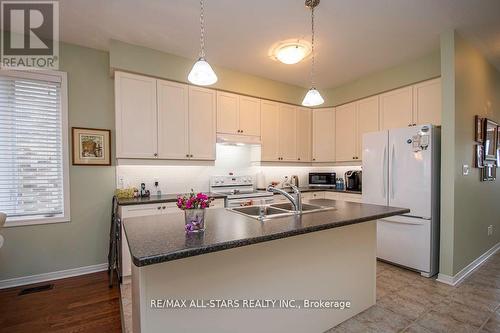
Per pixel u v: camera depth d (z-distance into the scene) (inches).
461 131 104.1
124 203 100.6
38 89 105.5
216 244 43.2
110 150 119.0
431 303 85.5
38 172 105.5
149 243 43.8
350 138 159.6
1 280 98.5
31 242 103.4
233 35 103.7
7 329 73.4
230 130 138.9
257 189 159.5
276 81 156.1
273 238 49.4
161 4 84.0
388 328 72.9
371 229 84.4
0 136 99.3
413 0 81.8
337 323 74.8
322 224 57.7
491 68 129.3
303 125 170.1
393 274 108.2
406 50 116.6
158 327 47.8
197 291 51.8
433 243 105.7
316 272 70.3
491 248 131.3
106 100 118.5
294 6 84.8
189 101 126.4
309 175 177.2
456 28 98.9
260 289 60.3
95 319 78.4
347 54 120.7
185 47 114.1
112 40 106.9
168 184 132.9
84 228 113.7
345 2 82.6
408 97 129.2
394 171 115.3
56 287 99.5
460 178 103.7
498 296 89.6
